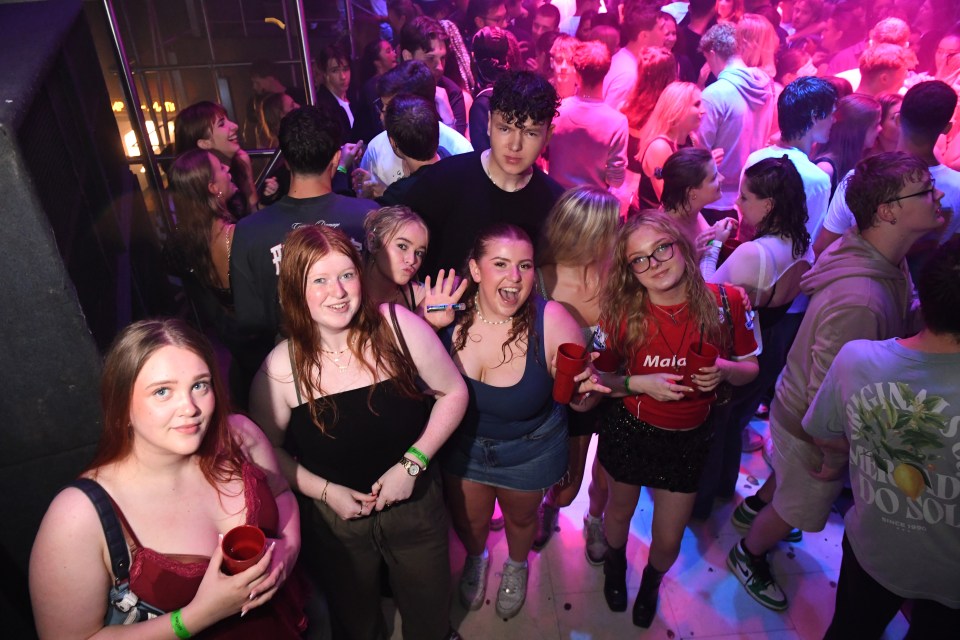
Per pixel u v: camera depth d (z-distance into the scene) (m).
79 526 1.13
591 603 2.45
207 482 1.32
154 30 3.88
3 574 1.81
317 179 2.17
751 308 2.17
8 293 1.50
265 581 1.21
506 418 1.92
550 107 2.07
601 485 2.42
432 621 2.06
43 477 1.75
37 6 2.81
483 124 3.81
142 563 1.18
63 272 1.53
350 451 1.67
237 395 2.79
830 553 2.62
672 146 3.56
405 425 1.70
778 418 2.20
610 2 6.35
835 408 1.71
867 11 5.65
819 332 1.96
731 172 3.84
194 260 2.57
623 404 2.05
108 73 3.97
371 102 4.06
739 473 3.07
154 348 1.16
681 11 6.35
